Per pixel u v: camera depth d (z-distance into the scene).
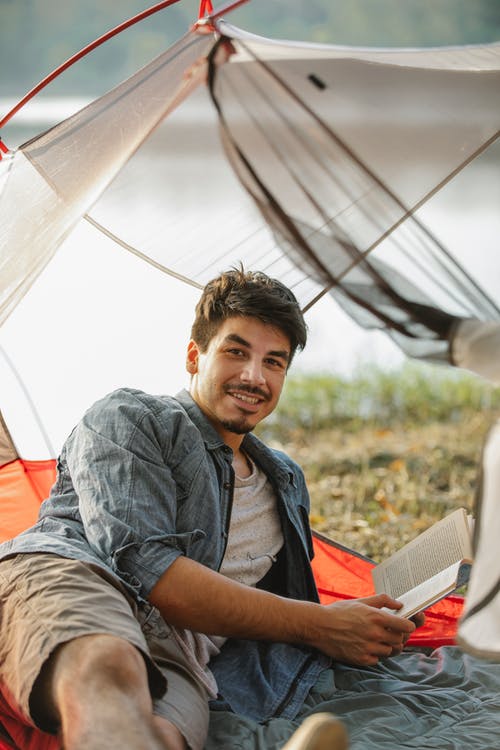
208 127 17.48
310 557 2.87
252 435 2.75
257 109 2.68
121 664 1.97
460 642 1.85
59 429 3.38
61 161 2.83
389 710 2.36
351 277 2.33
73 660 1.99
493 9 26.52
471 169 15.56
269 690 2.39
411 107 2.90
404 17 27.30
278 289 2.60
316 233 2.42
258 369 2.52
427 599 2.48
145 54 28.53
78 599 2.11
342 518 4.48
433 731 2.31
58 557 2.26
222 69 2.80
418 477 5.00
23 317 3.46
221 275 2.62
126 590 2.24
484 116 2.94
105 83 28.55
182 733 2.06
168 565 2.28
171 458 2.45
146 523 2.31
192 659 2.36
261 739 2.20
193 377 2.69
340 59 2.84
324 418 5.98
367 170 2.51
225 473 2.57
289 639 2.45
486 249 9.53
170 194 8.52
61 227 2.71
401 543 4.18
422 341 2.27
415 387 6.37
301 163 2.55
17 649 2.09
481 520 1.91
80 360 3.45
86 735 1.82
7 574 2.25
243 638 2.41
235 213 3.59
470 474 5.03
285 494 2.74
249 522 2.67
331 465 5.22
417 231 2.44
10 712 2.22
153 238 3.56
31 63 28.36
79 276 3.53
